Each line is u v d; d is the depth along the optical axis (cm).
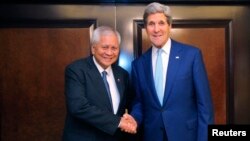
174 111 157
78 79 156
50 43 204
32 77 204
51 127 205
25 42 203
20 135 204
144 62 171
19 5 202
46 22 203
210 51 207
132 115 169
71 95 153
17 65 203
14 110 204
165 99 158
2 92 203
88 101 153
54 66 204
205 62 208
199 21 207
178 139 156
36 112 204
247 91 208
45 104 204
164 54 163
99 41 155
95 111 150
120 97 165
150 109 164
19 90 203
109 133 152
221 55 207
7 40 202
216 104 209
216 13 207
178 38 207
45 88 204
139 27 206
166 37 160
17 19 202
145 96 167
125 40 206
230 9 207
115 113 162
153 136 162
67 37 204
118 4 206
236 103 208
